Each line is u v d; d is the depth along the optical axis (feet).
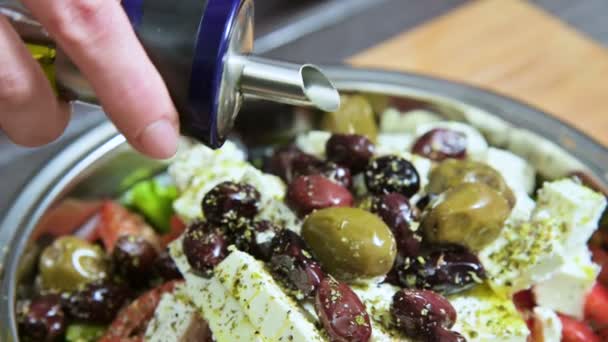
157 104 0.70
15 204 0.98
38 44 0.73
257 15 1.51
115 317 1.00
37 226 0.98
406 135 1.18
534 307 0.96
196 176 1.05
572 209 0.94
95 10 0.67
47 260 1.02
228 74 0.73
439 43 1.39
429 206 0.90
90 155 1.04
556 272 0.94
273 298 0.82
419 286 0.87
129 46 0.68
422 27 1.42
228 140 1.14
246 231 0.88
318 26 1.37
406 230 0.88
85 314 0.99
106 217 1.09
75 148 1.05
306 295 0.83
